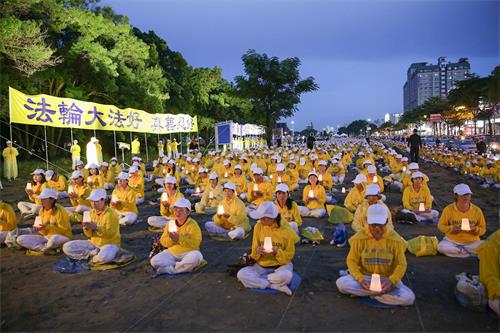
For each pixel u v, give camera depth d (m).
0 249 7.95
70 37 23.62
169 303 5.42
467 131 81.19
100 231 6.98
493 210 11.16
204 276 6.38
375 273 5.31
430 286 5.81
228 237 8.57
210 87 46.62
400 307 5.14
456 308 5.11
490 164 15.86
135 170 12.91
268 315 5.02
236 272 6.29
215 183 11.30
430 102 89.88
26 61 18.33
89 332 4.70
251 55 32.09
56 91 25.48
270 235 5.90
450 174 20.98
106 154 32.94
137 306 5.35
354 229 8.38
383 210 5.19
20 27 17.28
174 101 36.53
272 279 5.68
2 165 21.88
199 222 10.19
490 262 4.86
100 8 26.81
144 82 29.06
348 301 5.36
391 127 156.12
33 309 5.33
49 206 7.55
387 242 5.27
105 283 6.16
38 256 7.52
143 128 22.66
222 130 32.88
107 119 19.95
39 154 29.36
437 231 8.84
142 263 7.07
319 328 4.67
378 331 4.57
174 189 9.49
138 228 9.70
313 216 10.27
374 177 11.62
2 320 5.03
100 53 22.95
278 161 17.36
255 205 10.73
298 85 32.53
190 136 48.31
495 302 4.70
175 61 38.88
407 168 15.55
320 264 6.90
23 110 15.98
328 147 33.78
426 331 4.55
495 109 41.16
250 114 50.31
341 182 16.44
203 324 4.83
